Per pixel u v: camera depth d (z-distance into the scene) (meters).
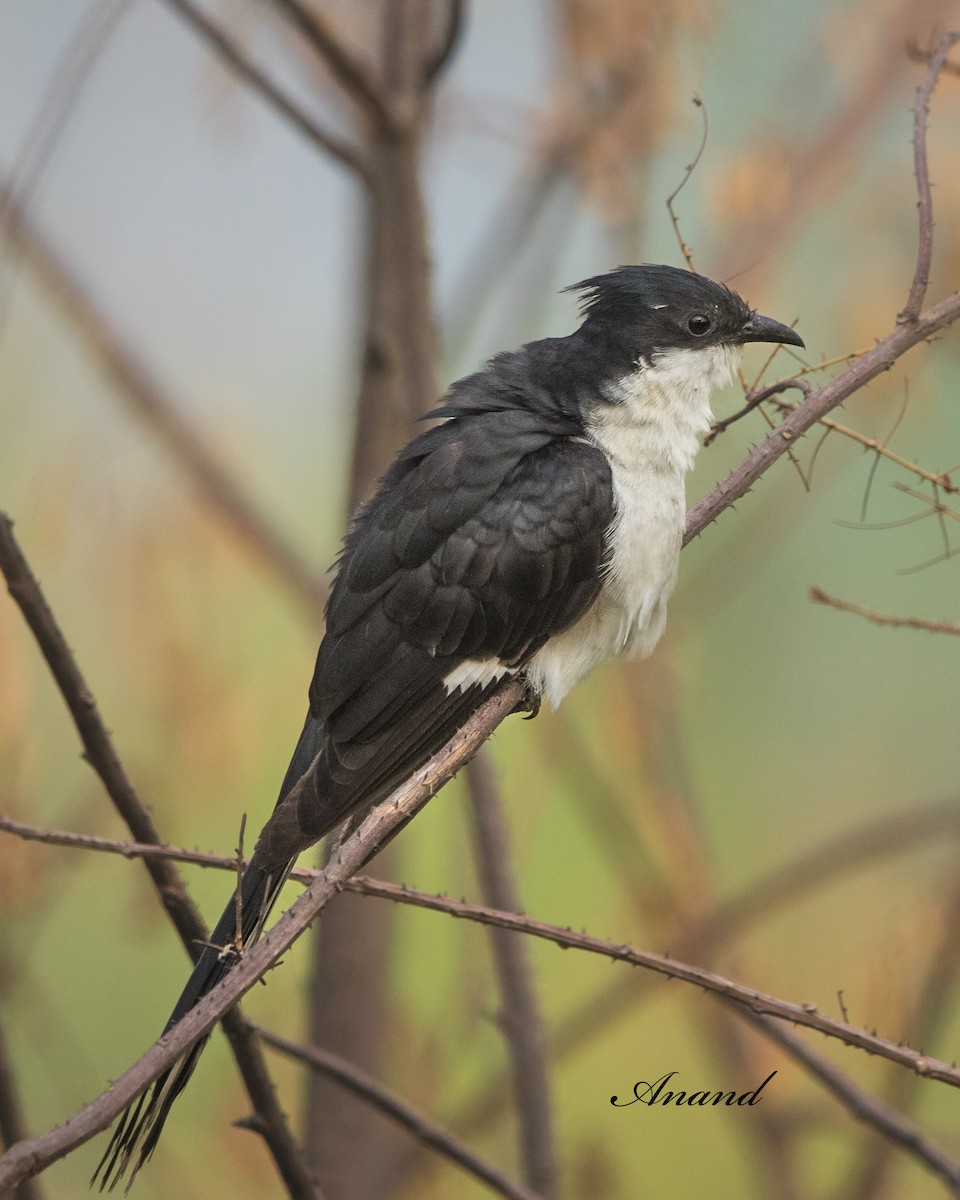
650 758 11.45
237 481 11.26
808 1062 7.89
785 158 11.38
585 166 11.27
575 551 7.80
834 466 12.16
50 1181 11.05
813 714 14.77
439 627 7.70
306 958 10.87
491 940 8.82
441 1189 11.10
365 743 7.48
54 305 10.84
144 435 10.91
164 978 13.15
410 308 9.45
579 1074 13.15
